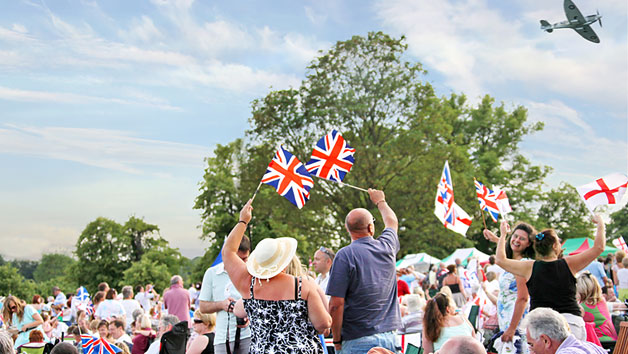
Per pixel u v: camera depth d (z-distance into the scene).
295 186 5.47
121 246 62.00
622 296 12.70
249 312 4.62
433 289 15.70
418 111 39.38
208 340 6.95
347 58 39.06
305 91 39.78
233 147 40.41
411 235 37.75
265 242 4.66
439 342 6.14
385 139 39.34
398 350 7.60
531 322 4.51
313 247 39.53
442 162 37.50
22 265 70.81
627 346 5.52
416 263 29.34
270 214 39.62
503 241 5.64
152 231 62.38
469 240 44.41
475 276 13.21
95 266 61.69
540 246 5.69
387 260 5.23
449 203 6.70
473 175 40.97
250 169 39.56
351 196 37.75
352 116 38.25
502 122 54.97
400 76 38.97
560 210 52.50
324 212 39.09
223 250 4.82
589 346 4.38
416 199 36.84
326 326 4.52
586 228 51.56
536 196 51.81
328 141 6.26
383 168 37.88
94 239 62.16
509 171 53.53
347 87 39.06
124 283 54.56
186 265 59.88
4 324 11.84
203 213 47.53
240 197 41.03
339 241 39.16
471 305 10.62
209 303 6.20
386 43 39.09
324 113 37.72
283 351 4.42
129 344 10.45
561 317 4.48
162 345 7.97
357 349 4.97
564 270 5.36
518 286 5.77
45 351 7.66
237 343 6.20
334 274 5.03
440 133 40.09
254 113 39.75
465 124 56.16
